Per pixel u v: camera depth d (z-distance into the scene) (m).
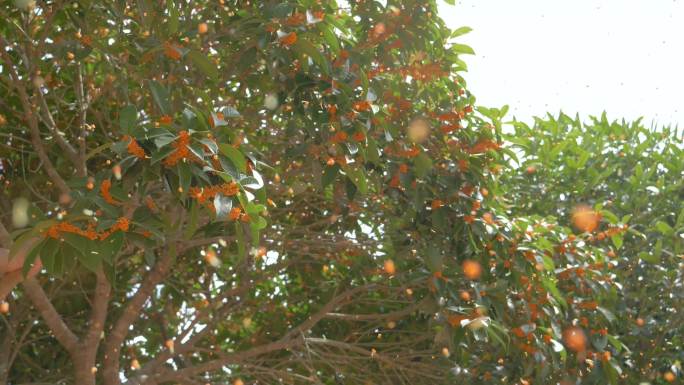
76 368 5.41
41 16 5.45
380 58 5.34
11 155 6.06
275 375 6.11
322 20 4.25
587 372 5.62
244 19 4.47
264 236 6.18
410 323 6.78
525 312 5.02
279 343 5.94
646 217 7.24
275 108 4.44
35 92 5.32
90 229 2.51
